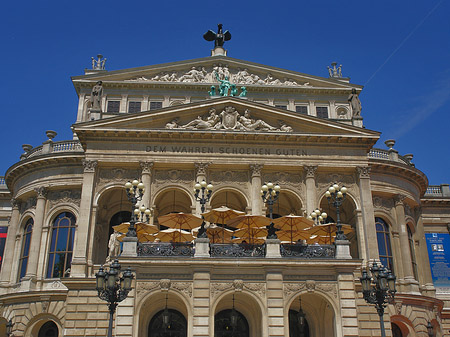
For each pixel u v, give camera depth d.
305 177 42.78
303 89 53.97
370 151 47.97
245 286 31.41
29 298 41.41
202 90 53.22
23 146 52.97
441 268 55.28
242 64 54.59
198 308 30.50
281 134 42.56
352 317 31.08
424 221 57.41
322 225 35.91
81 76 53.00
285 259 31.78
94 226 40.16
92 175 41.19
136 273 31.31
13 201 48.25
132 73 53.41
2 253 53.75
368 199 42.28
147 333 35.69
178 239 38.50
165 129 42.12
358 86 54.81
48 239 44.12
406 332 42.91
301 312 34.97
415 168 49.00
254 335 34.09
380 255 45.88
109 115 49.16
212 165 42.31
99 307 36.56
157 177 42.25
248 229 36.00
